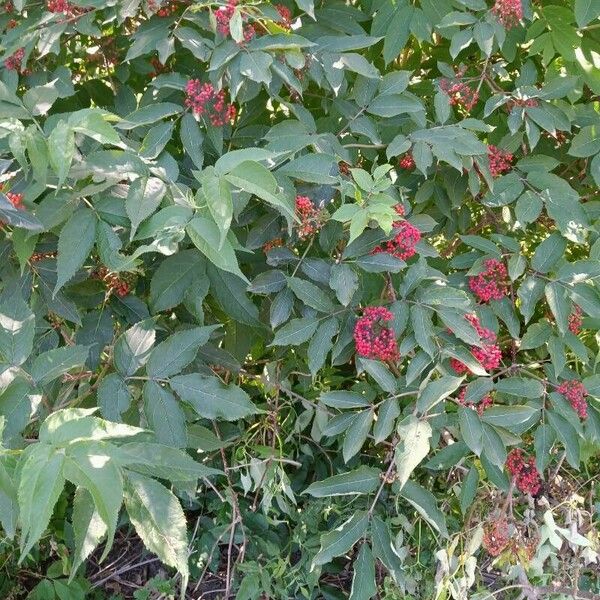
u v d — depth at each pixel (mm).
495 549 905
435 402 678
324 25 912
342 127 891
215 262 554
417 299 743
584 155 901
